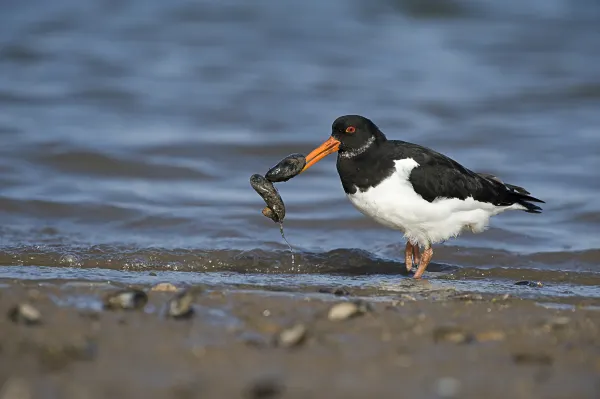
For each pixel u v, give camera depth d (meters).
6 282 10.02
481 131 22.17
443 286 11.18
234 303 9.20
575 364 7.52
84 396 6.59
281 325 8.49
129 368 7.20
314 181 18.22
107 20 33.78
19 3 35.38
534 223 15.55
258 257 12.69
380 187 11.39
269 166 19.47
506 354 7.79
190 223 14.94
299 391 6.79
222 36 32.25
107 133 21.17
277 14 35.44
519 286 11.38
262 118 23.31
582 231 15.16
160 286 9.73
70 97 24.75
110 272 11.50
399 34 33.31
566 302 10.20
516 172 18.84
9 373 7.00
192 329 8.27
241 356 7.55
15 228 14.23
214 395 6.67
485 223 12.13
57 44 30.34
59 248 12.70
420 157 11.44
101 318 8.52
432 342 8.07
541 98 25.66
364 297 10.04
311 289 10.45
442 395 6.76
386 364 7.43
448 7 35.84
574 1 37.12
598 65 29.38
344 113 23.94
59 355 7.41
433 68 29.02
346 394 6.75
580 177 18.47
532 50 31.36
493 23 34.75
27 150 18.89
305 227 15.19
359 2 36.56
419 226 11.66
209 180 18.25
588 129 22.55
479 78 27.88
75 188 16.98
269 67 28.67
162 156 19.53
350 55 30.33
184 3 36.31
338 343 7.96
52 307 8.80
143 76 27.28
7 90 25.14
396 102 25.12
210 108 24.11
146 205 15.98
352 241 14.49
